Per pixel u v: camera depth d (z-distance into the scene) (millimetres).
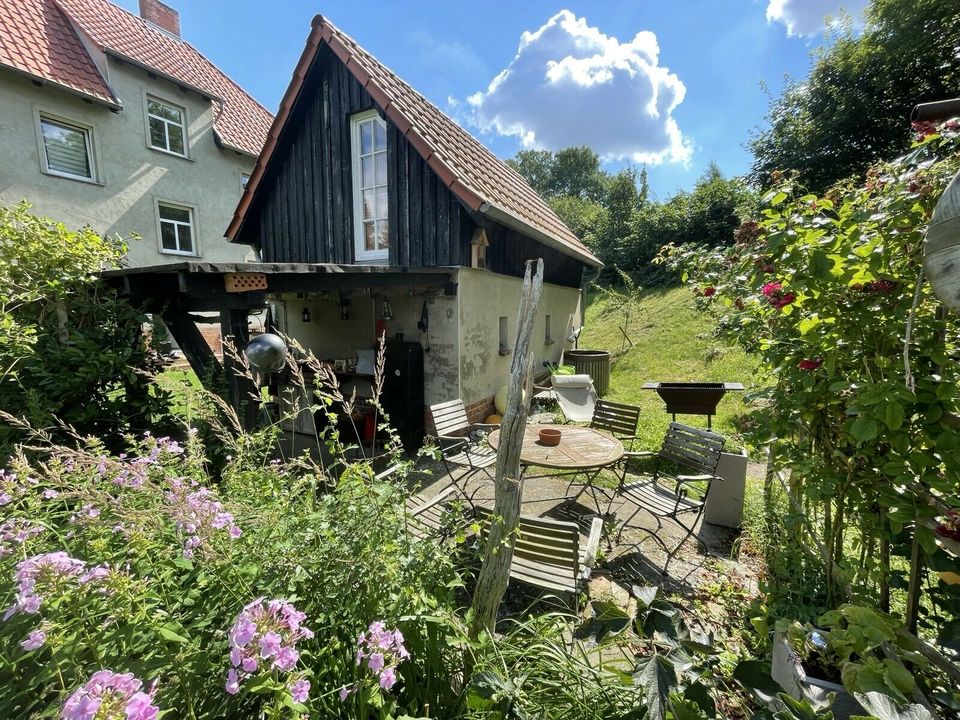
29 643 1013
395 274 4480
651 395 7781
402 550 1486
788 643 1573
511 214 5238
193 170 11328
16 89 8266
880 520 1711
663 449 3572
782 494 3092
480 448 3902
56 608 1087
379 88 5383
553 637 1612
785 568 2371
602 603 1443
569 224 25531
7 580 1329
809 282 1829
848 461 1826
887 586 1741
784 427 2217
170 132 10930
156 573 1310
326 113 6305
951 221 1051
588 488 4141
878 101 11836
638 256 16859
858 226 1759
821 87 12812
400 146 5656
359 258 6344
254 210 7230
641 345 10500
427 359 5527
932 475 1478
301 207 6812
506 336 6734
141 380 3410
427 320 5465
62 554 1132
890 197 1756
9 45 8234
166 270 2918
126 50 10117
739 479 3369
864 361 1731
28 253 3379
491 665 1318
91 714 793
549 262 8453
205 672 1103
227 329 3188
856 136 12312
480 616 1578
